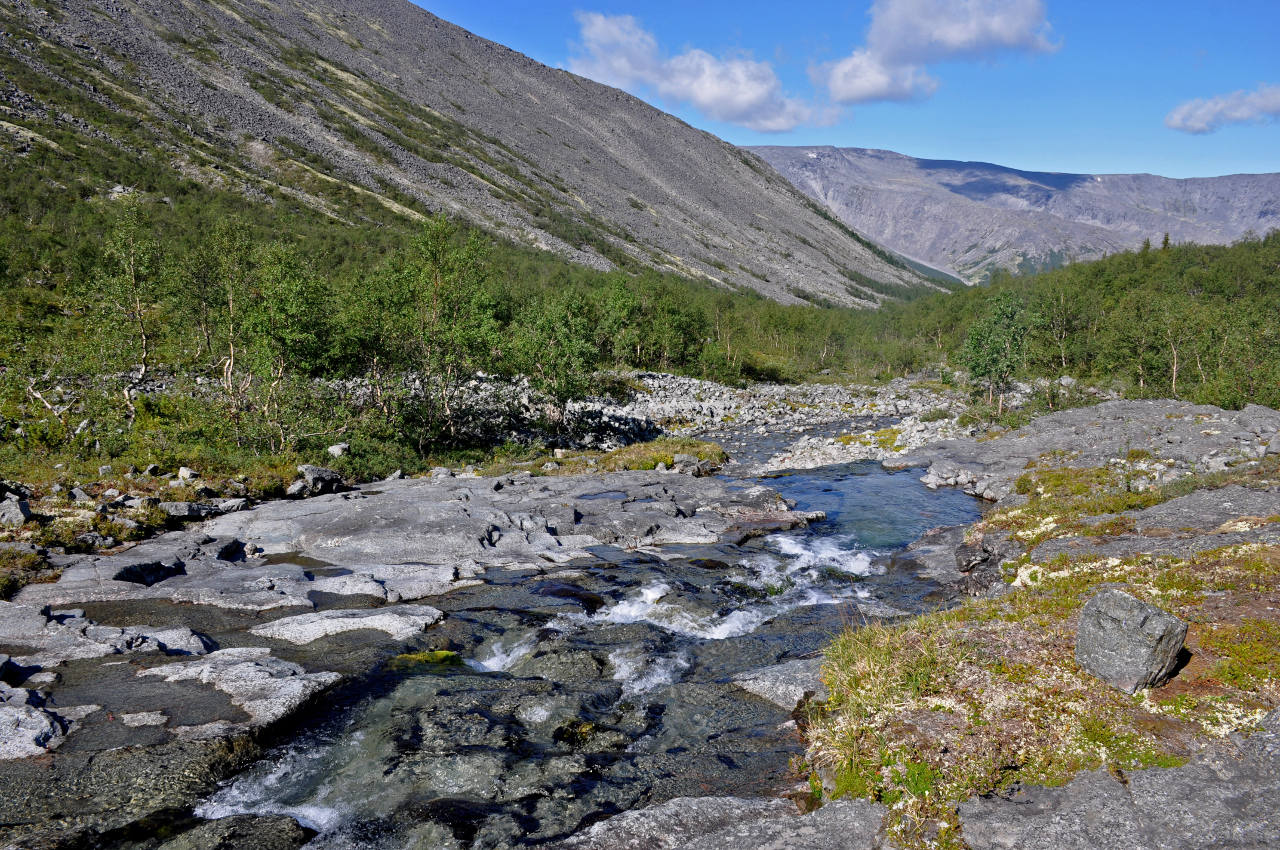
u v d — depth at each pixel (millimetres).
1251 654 9305
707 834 7840
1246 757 7539
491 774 9617
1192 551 13562
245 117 171125
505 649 14219
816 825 7656
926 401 74688
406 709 11453
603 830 7996
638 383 71000
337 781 9461
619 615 16234
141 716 10375
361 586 16953
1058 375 71812
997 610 12312
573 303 49375
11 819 8133
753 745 10250
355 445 32625
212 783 9195
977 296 131000
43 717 9906
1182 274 122188
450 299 39906
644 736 10703
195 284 33500
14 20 153375
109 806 8531
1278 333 50156
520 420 45312
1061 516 20047
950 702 9055
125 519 19578
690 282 187875
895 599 17703
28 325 44375
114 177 112062
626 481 29609
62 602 14492
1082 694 8938
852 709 9398
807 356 117500
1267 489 17422
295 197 141375
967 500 30031
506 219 186125
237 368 34406
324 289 35562
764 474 36750
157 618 14352
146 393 34500
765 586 18734
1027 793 7559
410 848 8117
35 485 21047
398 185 176500
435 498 24844
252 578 16969
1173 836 6676
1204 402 46562
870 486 33156
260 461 28234
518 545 21094
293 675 12055
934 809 7414
